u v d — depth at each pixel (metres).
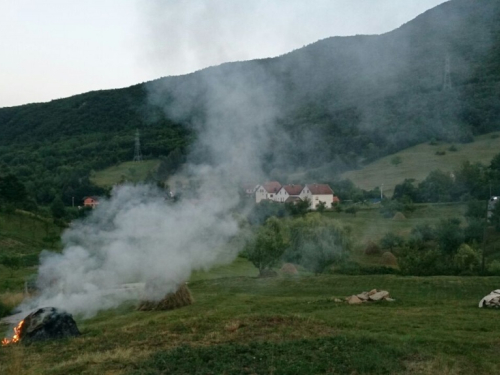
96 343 16.94
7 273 37.56
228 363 13.34
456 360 13.80
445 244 47.84
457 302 23.81
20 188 62.53
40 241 49.78
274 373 12.52
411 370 12.91
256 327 17.70
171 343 15.98
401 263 39.50
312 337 16.06
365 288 29.78
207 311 22.64
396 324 18.48
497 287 28.05
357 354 13.89
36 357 15.61
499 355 14.24
